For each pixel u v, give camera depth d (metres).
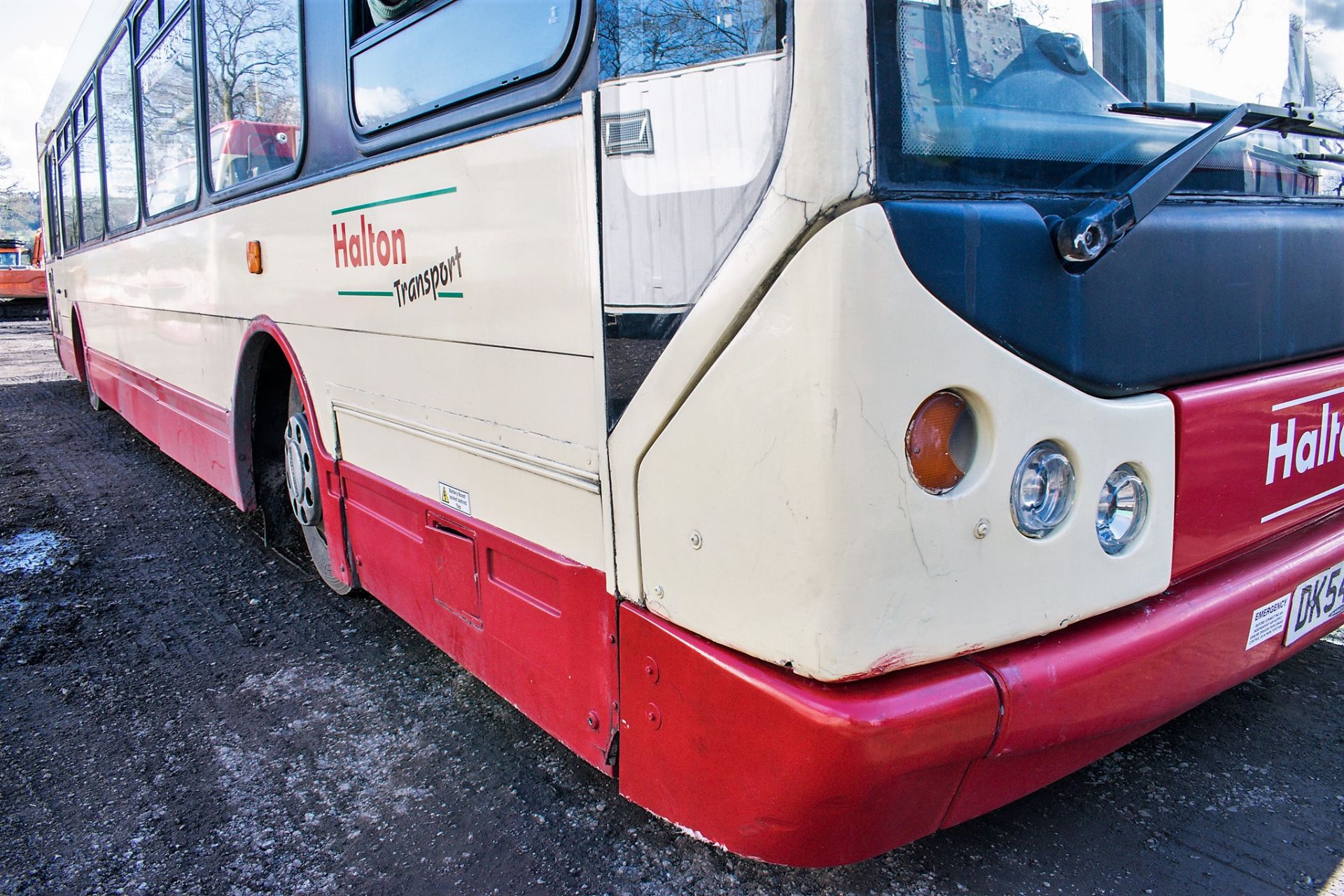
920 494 1.50
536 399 2.15
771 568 1.56
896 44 1.44
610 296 1.84
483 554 2.49
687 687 1.78
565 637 2.18
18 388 11.55
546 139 1.99
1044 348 1.59
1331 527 2.29
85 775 2.85
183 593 4.36
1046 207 1.63
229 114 4.02
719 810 1.78
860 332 1.41
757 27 1.48
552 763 2.83
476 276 2.31
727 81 1.54
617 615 1.97
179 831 2.56
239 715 3.19
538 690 2.33
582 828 2.51
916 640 1.54
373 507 3.14
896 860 2.31
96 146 7.08
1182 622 1.87
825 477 1.45
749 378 1.55
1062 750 1.86
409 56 2.50
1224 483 1.96
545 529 2.21
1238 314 1.96
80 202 8.15
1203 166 1.95
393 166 2.64
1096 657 1.73
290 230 3.43
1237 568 2.04
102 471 6.90
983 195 1.55
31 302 23.77
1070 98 1.73
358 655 3.64
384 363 2.88
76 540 5.18
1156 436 1.79
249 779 2.81
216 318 4.45
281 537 4.73
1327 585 2.26
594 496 2.00
